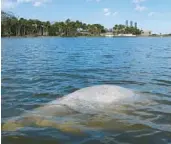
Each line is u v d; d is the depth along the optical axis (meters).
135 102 7.69
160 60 20.30
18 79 11.77
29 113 6.79
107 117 6.54
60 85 10.63
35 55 25.12
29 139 5.39
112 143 5.21
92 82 11.31
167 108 7.39
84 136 5.53
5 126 5.97
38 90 9.64
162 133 5.71
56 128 5.91
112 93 7.92
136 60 20.47
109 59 21.47
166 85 10.61
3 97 8.56
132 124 6.18
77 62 19.30
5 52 28.64
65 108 7.00
